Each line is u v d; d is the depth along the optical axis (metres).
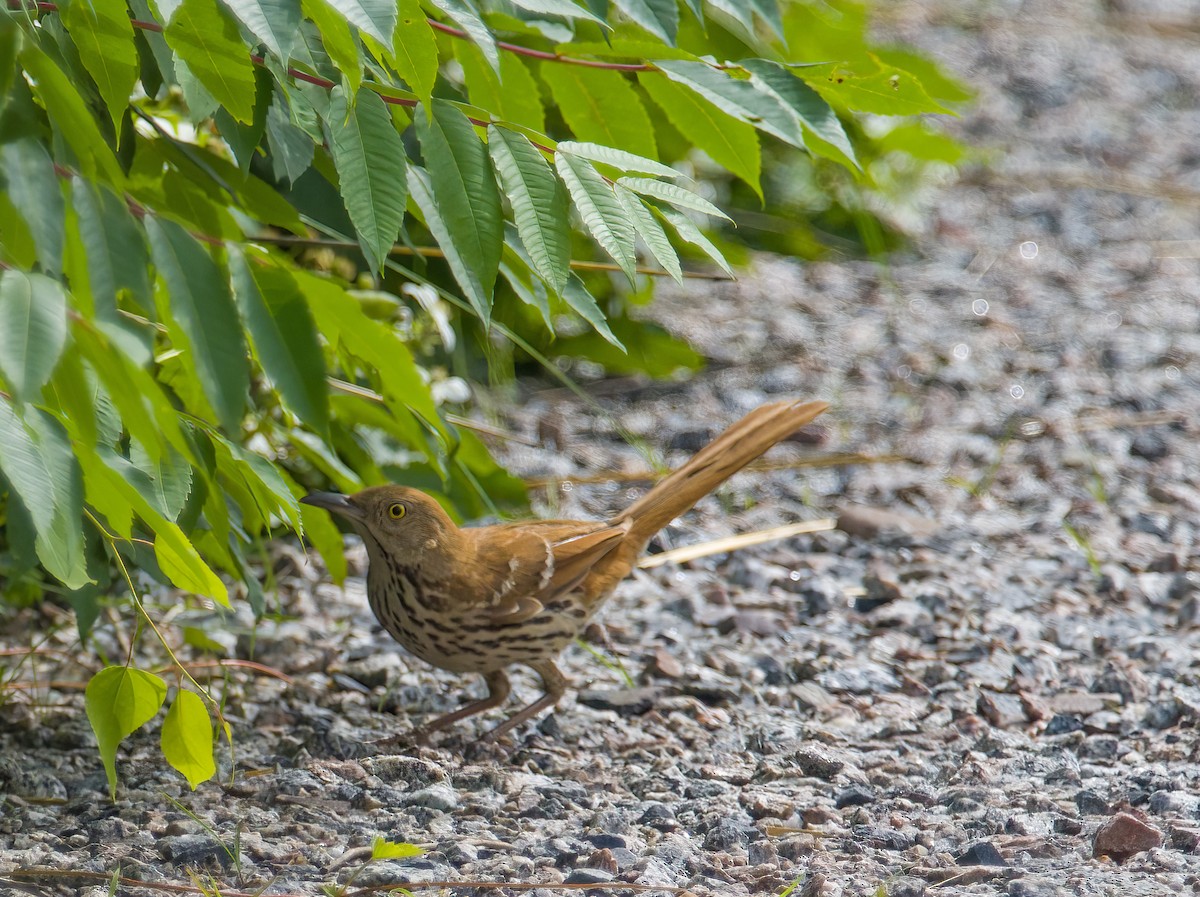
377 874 5.76
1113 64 29.64
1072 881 5.71
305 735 7.80
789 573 10.89
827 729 8.02
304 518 7.86
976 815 6.59
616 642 9.62
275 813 6.65
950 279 18.84
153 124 6.56
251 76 4.96
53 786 6.94
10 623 9.44
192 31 4.89
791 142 5.95
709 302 17.91
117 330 3.85
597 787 7.19
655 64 6.02
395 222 5.16
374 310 10.45
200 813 6.63
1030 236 20.52
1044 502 12.44
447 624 7.72
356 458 9.16
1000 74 28.14
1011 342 16.58
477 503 9.82
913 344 16.55
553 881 5.78
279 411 9.63
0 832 6.35
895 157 21.11
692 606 10.15
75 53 5.44
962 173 22.73
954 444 13.81
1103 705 8.29
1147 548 11.28
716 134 6.42
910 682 8.71
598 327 5.80
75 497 4.27
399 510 7.64
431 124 5.32
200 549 6.89
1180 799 6.55
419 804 6.80
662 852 6.10
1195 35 32.66
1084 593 10.43
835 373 15.75
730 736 8.00
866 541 11.59
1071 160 23.77
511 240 6.02
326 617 9.95
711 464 8.67
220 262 5.50
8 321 3.69
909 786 7.09
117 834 6.29
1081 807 6.65
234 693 8.41
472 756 7.70
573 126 6.50
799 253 19.36
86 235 4.52
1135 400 14.81
